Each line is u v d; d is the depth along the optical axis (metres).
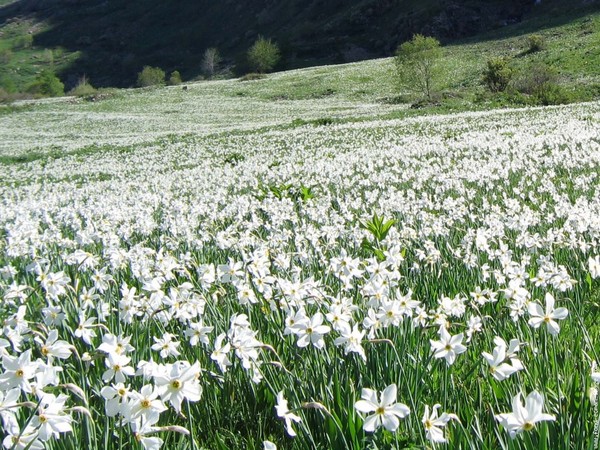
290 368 3.74
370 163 17.19
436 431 2.46
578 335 3.83
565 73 57.16
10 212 12.96
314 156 23.73
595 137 18.09
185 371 2.20
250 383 3.55
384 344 3.42
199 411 3.42
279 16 174.50
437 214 8.61
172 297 3.82
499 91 51.19
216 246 6.94
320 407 2.53
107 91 93.44
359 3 147.75
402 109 49.12
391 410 2.23
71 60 198.25
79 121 64.88
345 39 133.75
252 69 121.50
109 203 13.50
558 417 2.77
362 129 32.34
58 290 4.23
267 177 17.20
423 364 3.38
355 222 9.02
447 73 69.38
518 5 117.56
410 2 133.62
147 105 75.44
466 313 4.24
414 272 5.62
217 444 3.22
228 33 186.00
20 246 6.95
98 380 3.35
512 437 2.18
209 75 147.62
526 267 5.65
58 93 136.38
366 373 3.28
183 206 10.77
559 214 7.40
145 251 5.82
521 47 76.88
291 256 5.71
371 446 2.69
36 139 52.94
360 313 4.11
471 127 27.78
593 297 5.15
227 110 65.56
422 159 18.34
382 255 5.84
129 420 2.16
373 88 70.38
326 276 5.09
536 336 3.80
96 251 8.20
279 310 4.22
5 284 6.05
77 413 3.11
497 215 7.31
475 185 12.02
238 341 2.92
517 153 16.70
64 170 30.39
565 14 92.94
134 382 3.32
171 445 2.92
